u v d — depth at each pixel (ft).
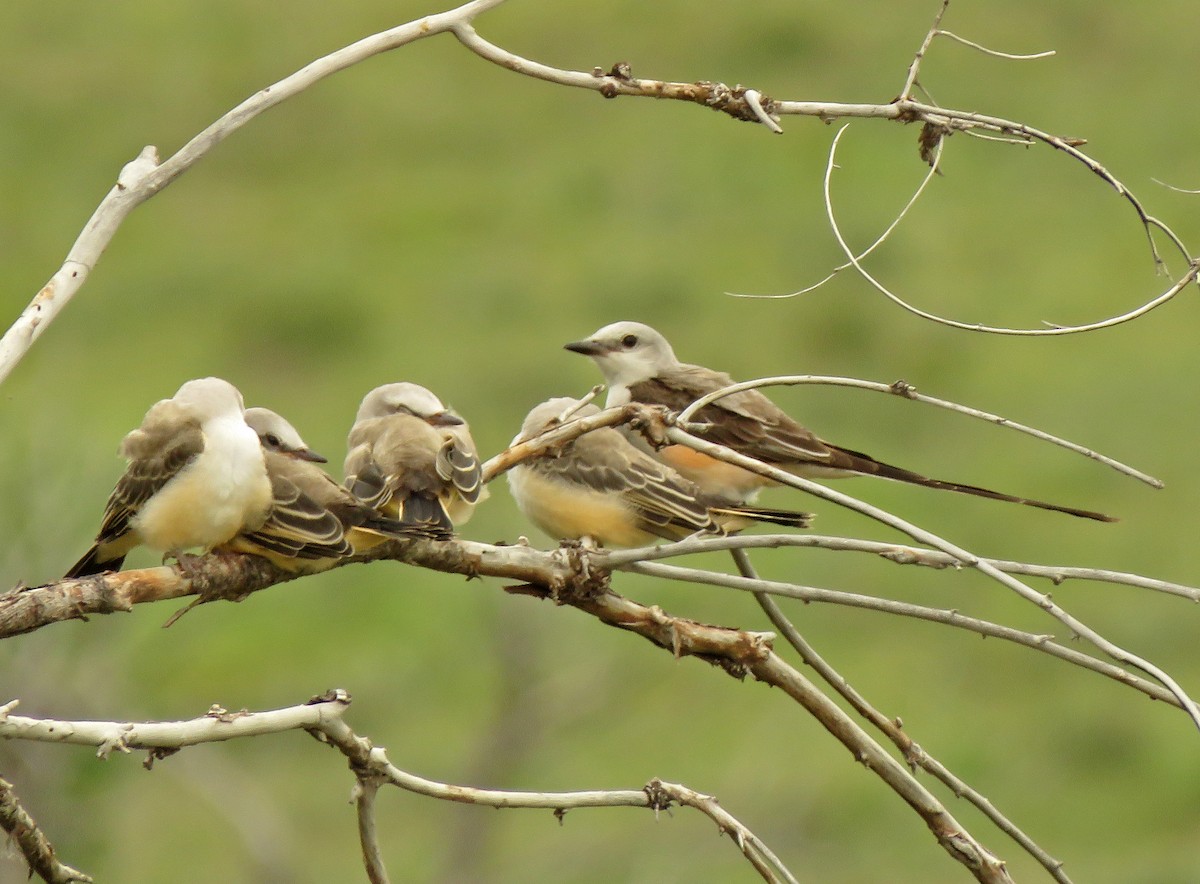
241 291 83.97
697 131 99.30
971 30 105.19
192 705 53.62
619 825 48.91
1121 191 17.43
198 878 45.62
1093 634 14.79
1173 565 63.57
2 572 34.40
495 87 105.50
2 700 36.42
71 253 15.85
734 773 50.96
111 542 19.26
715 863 48.60
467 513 21.80
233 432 18.24
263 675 55.57
